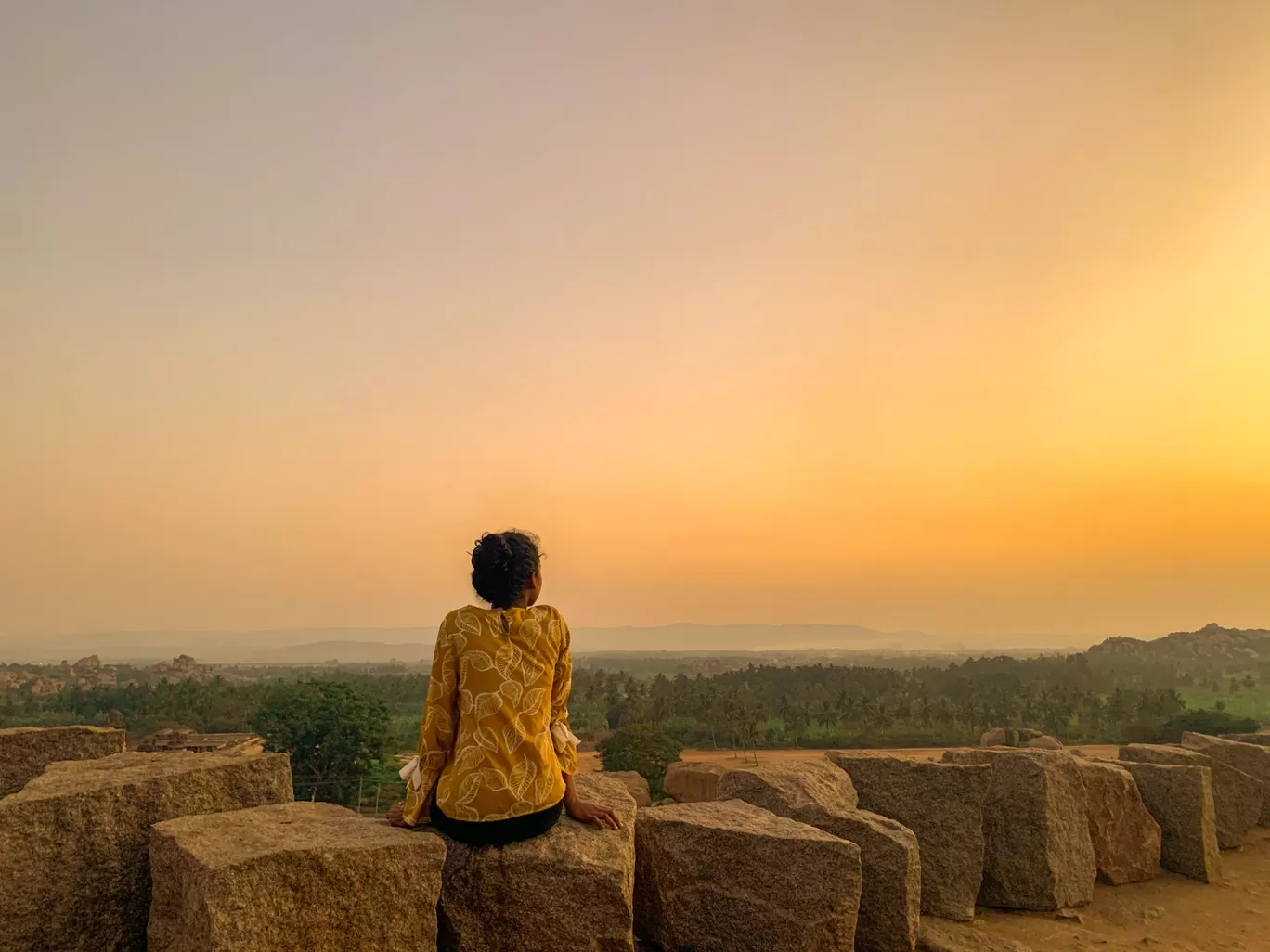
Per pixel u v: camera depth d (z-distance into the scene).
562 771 4.07
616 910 3.70
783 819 4.82
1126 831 7.15
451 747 3.94
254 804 4.28
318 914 3.17
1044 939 5.71
